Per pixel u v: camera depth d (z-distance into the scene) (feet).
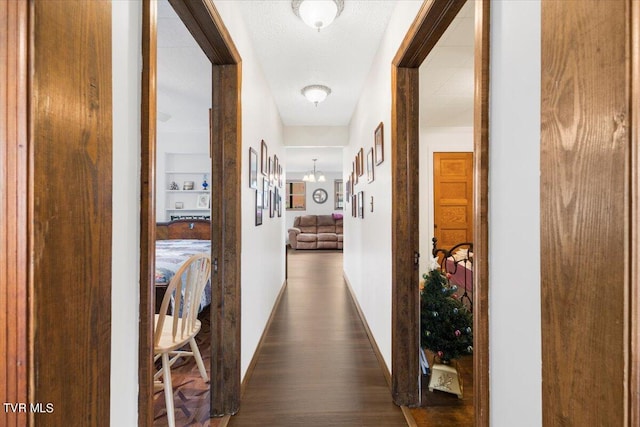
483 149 2.69
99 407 2.00
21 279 1.51
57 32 1.64
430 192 13.96
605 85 1.45
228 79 5.90
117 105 2.29
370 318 9.04
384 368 7.19
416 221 6.12
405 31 5.63
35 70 1.52
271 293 10.77
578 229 1.63
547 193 1.86
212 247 5.90
